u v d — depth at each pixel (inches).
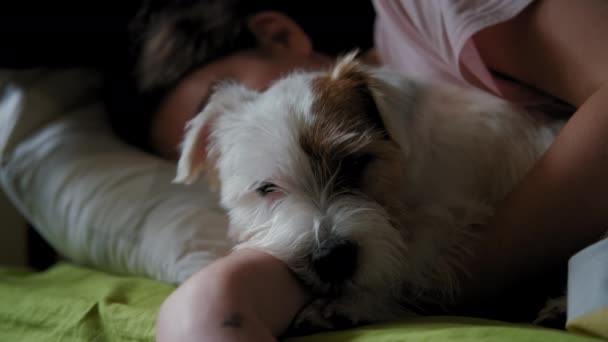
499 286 53.4
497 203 59.5
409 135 56.6
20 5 96.2
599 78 55.3
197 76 84.9
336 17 104.0
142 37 93.4
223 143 62.8
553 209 50.9
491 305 54.4
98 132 88.7
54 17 98.8
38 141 84.4
